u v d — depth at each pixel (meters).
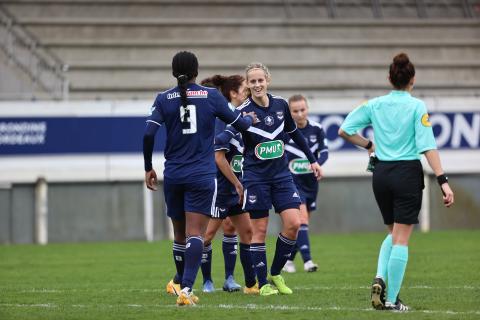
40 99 63.97
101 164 60.28
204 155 25.56
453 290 29.72
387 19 86.56
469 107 63.91
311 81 78.12
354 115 24.91
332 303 26.42
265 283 29.09
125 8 83.69
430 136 23.70
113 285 33.72
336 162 62.75
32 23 79.56
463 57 83.25
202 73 76.50
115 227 60.53
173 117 25.45
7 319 23.81
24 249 53.81
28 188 59.47
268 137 28.42
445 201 23.59
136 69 76.62
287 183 28.73
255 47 79.88
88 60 77.94
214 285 33.34
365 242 54.59
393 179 23.83
